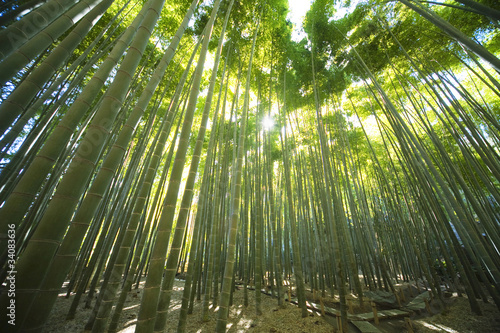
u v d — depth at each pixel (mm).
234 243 3059
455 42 5559
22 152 3203
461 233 4809
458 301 5277
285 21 6133
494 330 3768
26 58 1600
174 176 1980
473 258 4672
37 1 1958
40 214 4176
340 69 6863
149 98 1922
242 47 5809
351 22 6184
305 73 6500
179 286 7043
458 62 6184
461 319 4316
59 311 4117
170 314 4371
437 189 4480
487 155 4262
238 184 3191
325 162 4824
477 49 1962
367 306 5250
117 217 4926
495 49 5953
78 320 3803
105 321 2693
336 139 7773
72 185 1149
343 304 3871
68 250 1102
